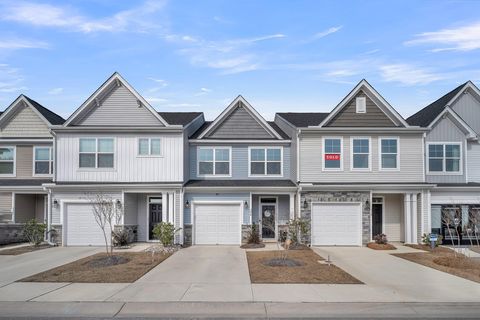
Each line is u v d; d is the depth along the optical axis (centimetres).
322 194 2088
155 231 1959
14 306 922
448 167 2219
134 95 2172
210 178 2277
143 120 2172
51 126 2119
